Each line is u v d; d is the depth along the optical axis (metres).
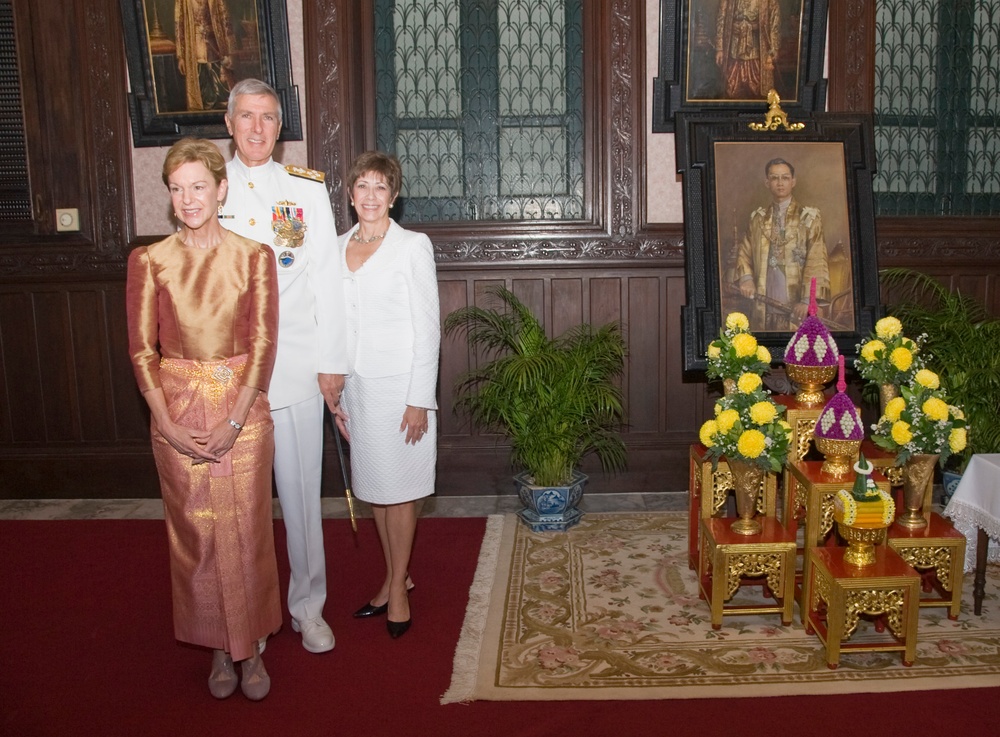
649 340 4.74
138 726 2.50
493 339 4.70
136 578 3.65
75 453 4.89
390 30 4.75
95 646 3.03
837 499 2.77
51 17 4.59
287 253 2.76
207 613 2.50
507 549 3.89
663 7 4.46
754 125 4.04
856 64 4.54
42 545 4.08
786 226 4.00
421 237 2.99
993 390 4.08
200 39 4.52
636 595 3.36
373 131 4.77
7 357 4.85
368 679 2.75
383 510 3.15
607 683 2.69
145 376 2.46
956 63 4.71
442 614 3.23
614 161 4.61
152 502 4.81
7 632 3.14
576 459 4.25
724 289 3.97
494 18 4.73
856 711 2.51
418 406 2.90
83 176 4.69
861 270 4.03
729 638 2.99
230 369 2.52
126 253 4.73
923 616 3.13
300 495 2.87
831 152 4.04
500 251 4.68
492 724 2.47
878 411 4.73
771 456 2.94
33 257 4.75
